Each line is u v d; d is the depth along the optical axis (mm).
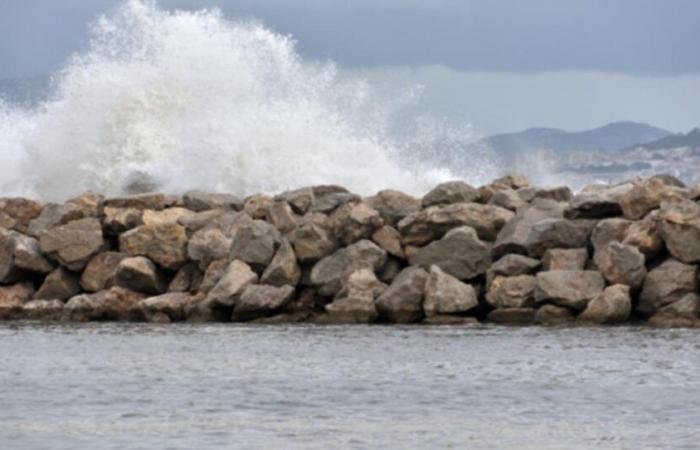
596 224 88250
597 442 47969
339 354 69875
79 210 97938
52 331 82688
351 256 88000
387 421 51938
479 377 61906
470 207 90312
